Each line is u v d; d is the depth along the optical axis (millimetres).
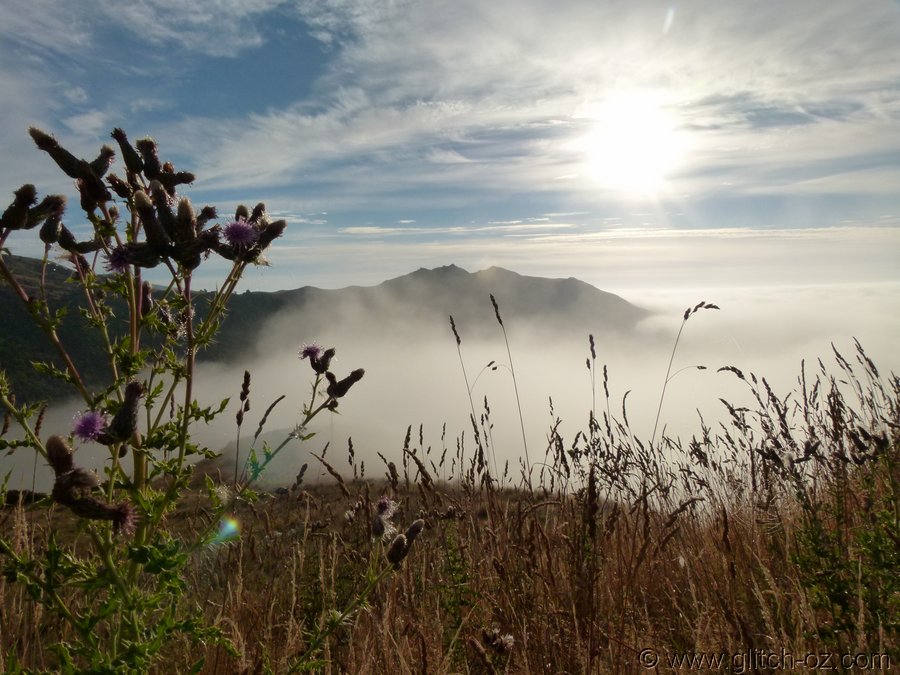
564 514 3822
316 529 3965
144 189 2623
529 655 2939
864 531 3037
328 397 2467
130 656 1892
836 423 3744
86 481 1929
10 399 2041
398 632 2879
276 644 3162
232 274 2377
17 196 2184
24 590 2926
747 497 4098
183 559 2004
